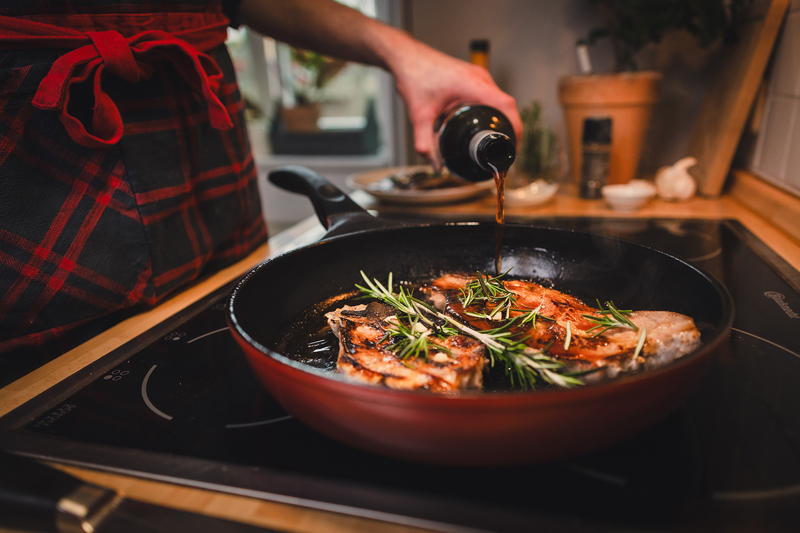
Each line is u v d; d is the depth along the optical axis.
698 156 1.03
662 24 0.92
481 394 0.25
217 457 0.31
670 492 0.28
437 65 0.75
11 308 0.44
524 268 0.58
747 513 0.26
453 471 0.30
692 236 0.75
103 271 0.49
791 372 0.40
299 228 0.89
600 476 0.30
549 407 0.25
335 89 1.86
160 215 0.54
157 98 0.53
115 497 0.25
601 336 0.40
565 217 0.87
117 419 0.36
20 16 0.43
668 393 0.28
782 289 0.56
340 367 0.36
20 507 0.24
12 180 0.43
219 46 0.63
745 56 0.85
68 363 0.44
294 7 0.77
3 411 0.37
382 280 0.58
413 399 0.25
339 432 0.29
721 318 0.33
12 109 0.42
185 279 0.59
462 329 0.42
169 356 0.45
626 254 0.50
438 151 0.77
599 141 0.95
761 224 0.79
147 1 0.50
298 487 0.28
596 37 1.07
